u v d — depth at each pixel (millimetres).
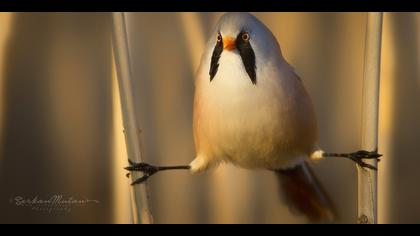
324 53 9102
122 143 8445
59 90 8766
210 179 8938
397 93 8773
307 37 9125
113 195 8469
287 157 7500
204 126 7125
